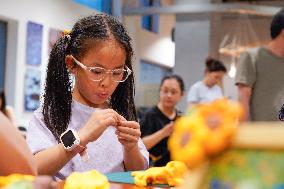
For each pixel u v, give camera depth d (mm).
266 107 2420
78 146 1466
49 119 1651
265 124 537
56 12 7297
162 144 2951
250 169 528
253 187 522
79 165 1605
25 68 6711
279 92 2404
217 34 9711
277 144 511
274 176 517
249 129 526
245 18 10789
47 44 7070
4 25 6605
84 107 1701
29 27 6758
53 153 1464
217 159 540
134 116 1845
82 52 1620
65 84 1689
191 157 533
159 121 3166
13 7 6492
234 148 532
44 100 1688
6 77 6617
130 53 1731
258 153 525
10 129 1063
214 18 9430
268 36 10727
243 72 2453
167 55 12242
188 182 560
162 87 3207
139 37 10664
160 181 1162
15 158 1042
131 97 1831
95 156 1642
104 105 1790
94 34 1607
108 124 1510
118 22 1693
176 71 9438
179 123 563
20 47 6633
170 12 9219
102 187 990
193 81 9297
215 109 544
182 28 9391
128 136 1602
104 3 8969
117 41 1620
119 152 1696
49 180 781
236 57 10750
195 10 9070
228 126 527
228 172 537
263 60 2434
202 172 549
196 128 539
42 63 6949
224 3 9055
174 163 1166
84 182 982
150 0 11078
